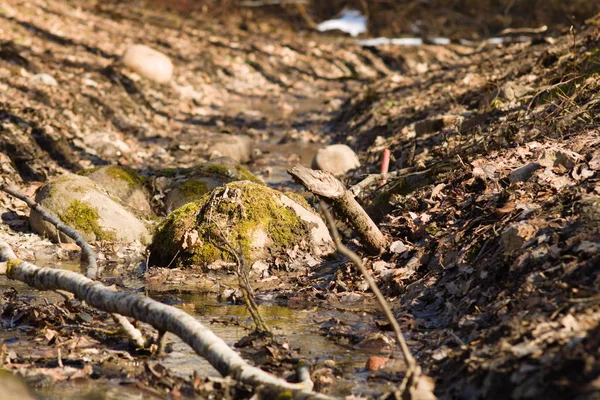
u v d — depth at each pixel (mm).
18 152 14094
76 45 25016
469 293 7387
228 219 10273
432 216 9641
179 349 6898
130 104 20359
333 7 45656
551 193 8422
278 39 37781
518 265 7113
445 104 16875
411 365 5242
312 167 14820
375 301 8484
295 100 27266
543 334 5590
